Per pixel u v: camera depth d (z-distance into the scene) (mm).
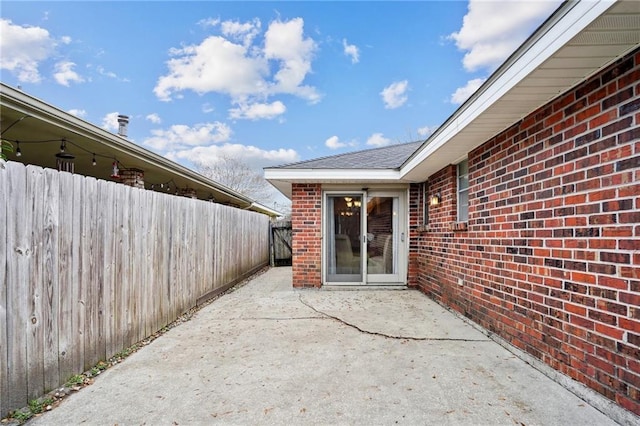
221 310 5496
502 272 3848
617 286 2352
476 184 4520
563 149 2885
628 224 2273
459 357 3459
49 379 2627
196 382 2938
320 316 5055
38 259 2543
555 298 2977
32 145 5434
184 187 10086
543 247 3141
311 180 6973
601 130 2494
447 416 2404
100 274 3258
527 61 2545
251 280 8867
